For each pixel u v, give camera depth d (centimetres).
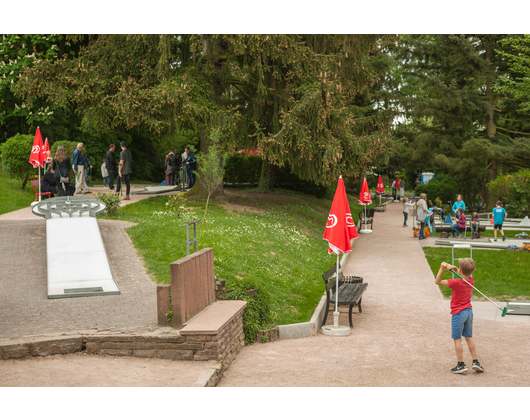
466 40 3888
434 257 1848
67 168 1659
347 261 1781
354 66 2233
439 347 870
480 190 3950
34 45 2503
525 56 2931
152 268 1058
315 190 3128
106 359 666
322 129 1912
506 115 4247
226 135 1923
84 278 953
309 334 966
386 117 2334
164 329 712
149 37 1966
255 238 1520
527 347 865
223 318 752
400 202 4381
